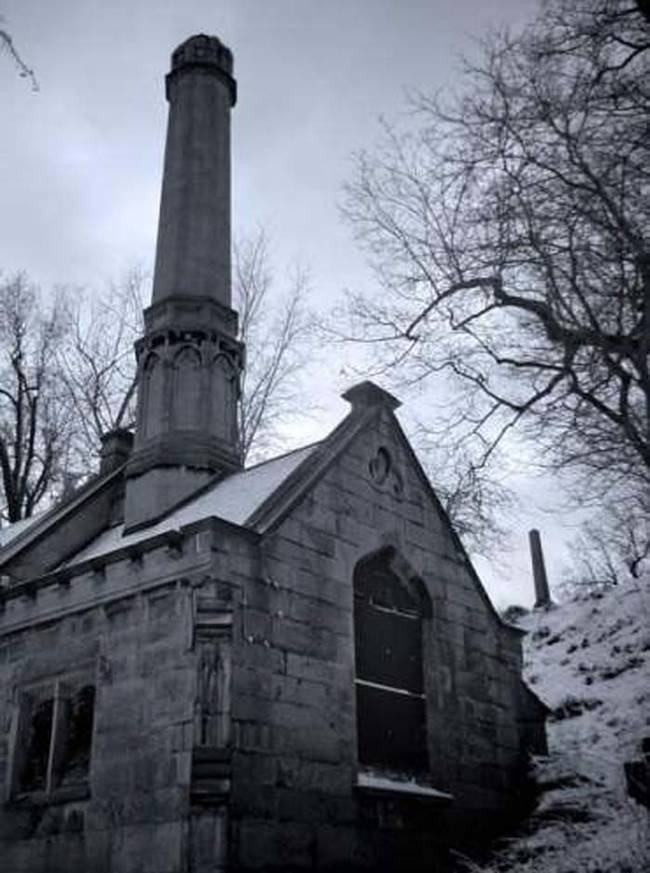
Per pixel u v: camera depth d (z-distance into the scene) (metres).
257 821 12.07
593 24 13.71
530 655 28.70
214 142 21.86
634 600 29.38
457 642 17.30
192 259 19.97
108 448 20.62
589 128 13.38
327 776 13.41
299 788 12.88
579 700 22.59
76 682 14.37
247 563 13.50
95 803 12.86
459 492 15.88
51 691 14.73
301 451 16.95
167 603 13.29
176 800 11.88
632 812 14.58
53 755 13.98
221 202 21.19
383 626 16.00
